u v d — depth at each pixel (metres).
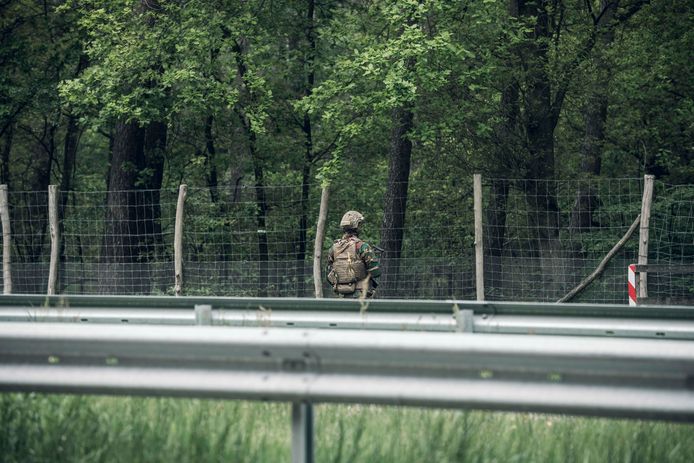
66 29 96.81
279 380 14.78
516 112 75.00
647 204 50.28
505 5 70.25
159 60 74.31
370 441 16.92
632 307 26.44
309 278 62.22
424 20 66.50
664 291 62.69
